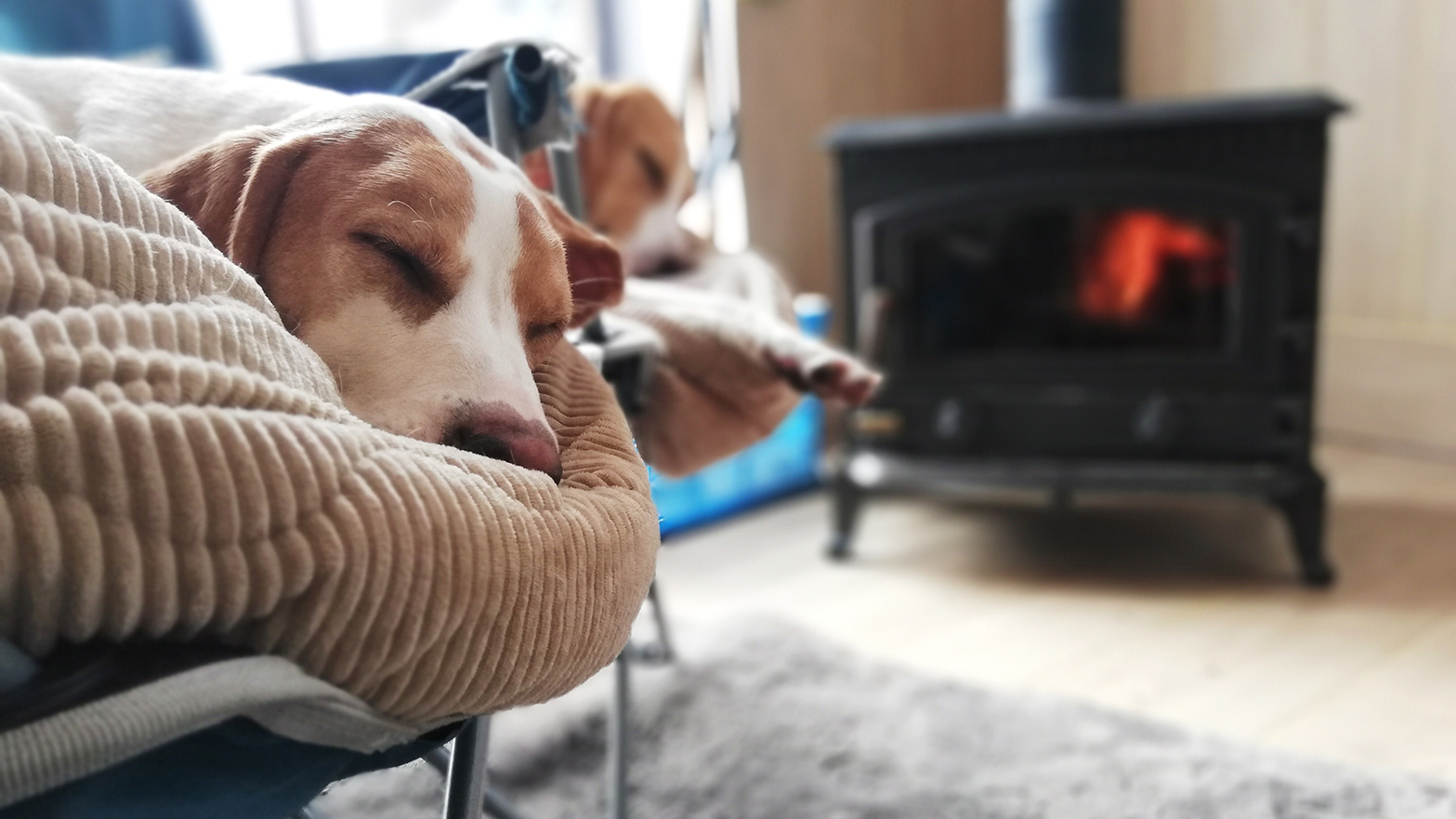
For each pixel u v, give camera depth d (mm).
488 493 496
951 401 2053
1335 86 2514
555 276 686
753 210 2428
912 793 1302
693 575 2062
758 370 997
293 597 429
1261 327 1906
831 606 1898
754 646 1654
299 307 608
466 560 464
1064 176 1949
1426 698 1506
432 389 599
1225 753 1351
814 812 1275
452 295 630
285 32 1872
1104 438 2002
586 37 2277
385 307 613
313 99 711
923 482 2049
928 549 2148
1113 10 2213
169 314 453
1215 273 1964
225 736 437
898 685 1552
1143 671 1622
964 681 1562
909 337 2066
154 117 699
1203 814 1234
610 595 542
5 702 374
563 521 524
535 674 505
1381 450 2578
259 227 614
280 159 617
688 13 2336
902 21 2691
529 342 688
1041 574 2006
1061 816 1247
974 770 1346
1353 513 2209
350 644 442
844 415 2123
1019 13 2287
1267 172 1869
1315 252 1873
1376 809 1223
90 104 699
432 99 888
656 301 1056
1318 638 1700
